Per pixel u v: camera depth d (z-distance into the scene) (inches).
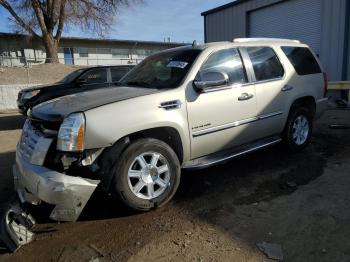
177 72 168.4
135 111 141.9
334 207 146.3
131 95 148.6
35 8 995.9
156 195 148.2
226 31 690.8
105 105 138.2
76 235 134.3
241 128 181.9
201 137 164.4
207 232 131.8
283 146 220.4
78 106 139.7
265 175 187.5
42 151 131.8
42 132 138.5
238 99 177.9
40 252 124.0
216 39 719.1
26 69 856.3
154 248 123.0
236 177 186.4
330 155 217.2
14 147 287.1
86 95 157.8
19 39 1320.1
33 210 153.1
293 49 221.6
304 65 225.0
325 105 240.8
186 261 114.5
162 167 149.6
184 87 159.2
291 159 211.6
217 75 160.9
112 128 135.0
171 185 151.8
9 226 133.1
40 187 126.9
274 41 212.4
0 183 192.5
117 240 129.5
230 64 181.2
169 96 152.9
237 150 185.3
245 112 182.4
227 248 120.6
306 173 187.6
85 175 137.3
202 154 170.6
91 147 132.0
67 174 133.6
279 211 145.6
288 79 208.1
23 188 139.8
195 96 161.3
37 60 1320.1
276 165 202.1
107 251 122.7
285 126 212.4
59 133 130.0
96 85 366.9
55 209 128.2
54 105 149.0
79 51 1478.8
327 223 133.5
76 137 128.8
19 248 126.6
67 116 131.9
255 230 131.5
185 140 158.2
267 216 141.9
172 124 151.6
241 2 640.4
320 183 173.0
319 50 526.3
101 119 133.7
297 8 553.9
